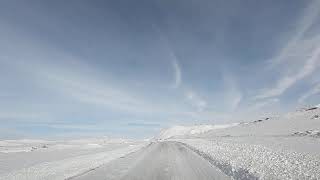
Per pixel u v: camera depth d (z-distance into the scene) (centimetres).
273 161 1672
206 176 1328
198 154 2822
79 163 2134
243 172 1334
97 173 1577
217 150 2852
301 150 2445
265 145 3306
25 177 1383
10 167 1966
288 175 1153
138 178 1359
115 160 2461
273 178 1112
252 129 10612
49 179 1335
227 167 1564
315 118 8881
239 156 2075
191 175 1384
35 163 2252
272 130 8412
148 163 2097
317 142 3422
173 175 1412
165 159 2388
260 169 1354
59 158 2784
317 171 1214
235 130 12325
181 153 3077
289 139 4344
